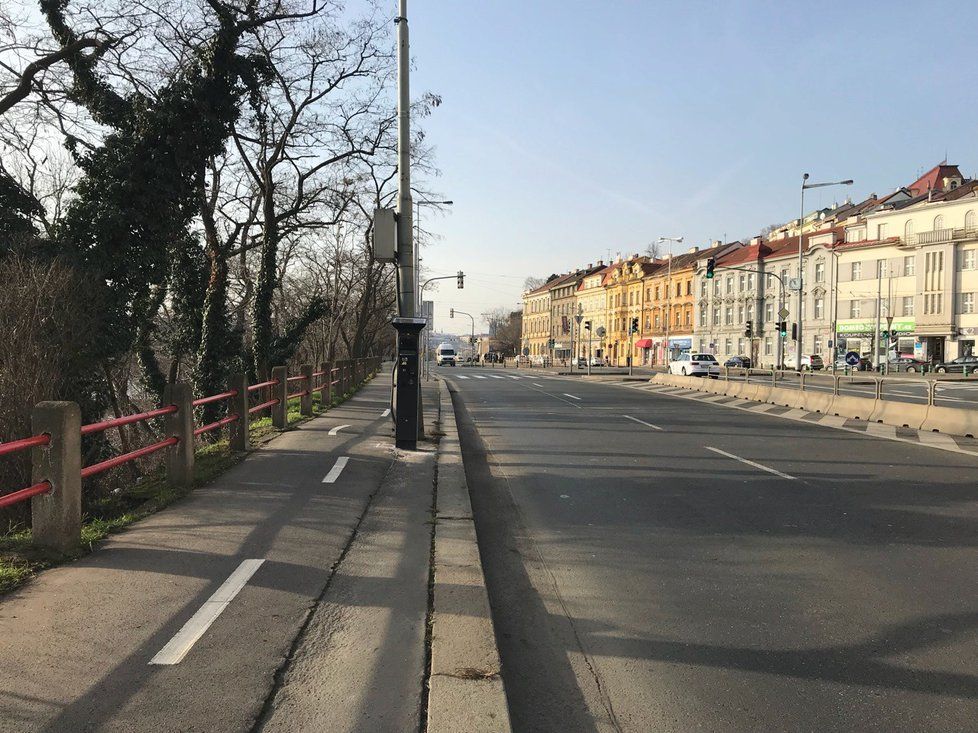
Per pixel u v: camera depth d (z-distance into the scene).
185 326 24.17
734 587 5.28
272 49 22.23
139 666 3.49
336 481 8.23
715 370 43.28
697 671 3.90
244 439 10.32
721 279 77.44
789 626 4.54
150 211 15.02
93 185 14.72
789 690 3.68
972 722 3.37
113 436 20.50
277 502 7.12
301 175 25.02
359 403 20.20
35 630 3.88
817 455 11.71
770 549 6.28
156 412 7.27
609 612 4.79
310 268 47.22
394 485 8.20
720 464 10.79
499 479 9.63
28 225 15.10
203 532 5.96
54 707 3.08
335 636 3.94
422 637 3.95
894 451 12.16
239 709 3.12
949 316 57.28
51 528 5.19
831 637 4.36
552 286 124.06
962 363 49.31
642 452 12.06
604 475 9.89
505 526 7.10
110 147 14.85
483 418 18.19
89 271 13.12
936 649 4.18
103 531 5.89
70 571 4.88
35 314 10.59
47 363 10.70
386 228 10.99
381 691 3.35
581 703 3.56
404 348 10.69
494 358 110.69
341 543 5.76
